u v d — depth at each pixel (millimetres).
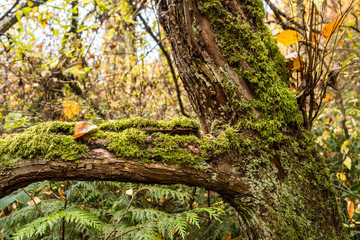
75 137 1041
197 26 1269
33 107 3219
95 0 2625
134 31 3629
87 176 1047
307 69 1316
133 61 3604
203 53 1277
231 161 1172
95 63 3715
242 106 1232
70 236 1651
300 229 1148
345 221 2219
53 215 1231
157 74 3957
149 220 1526
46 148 1012
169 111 4156
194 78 1354
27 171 990
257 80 1224
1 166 976
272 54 1336
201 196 2221
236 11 1272
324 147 3021
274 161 1200
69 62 3730
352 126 3674
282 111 1235
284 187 1184
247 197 1189
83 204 1842
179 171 1096
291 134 1256
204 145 1144
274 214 1163
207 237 2016
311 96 1328
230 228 1921
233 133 1204
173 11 1326
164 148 1097
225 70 1256
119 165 1049
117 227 1521
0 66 3195
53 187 1772
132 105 3156
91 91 3467
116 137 1089
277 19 2670
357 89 4340
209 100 1334
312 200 1198
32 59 3512
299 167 1221
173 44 1432
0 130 2844
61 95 3652
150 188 1581
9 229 1724
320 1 1127
